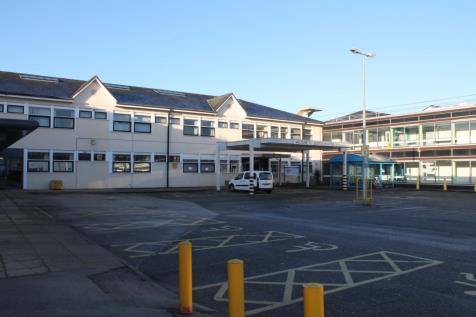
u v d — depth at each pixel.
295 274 8.10
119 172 35.47
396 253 9.99
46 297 6.29
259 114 44.41
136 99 37.50
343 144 38.12
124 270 8.27
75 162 33.47
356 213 18.98
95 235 12.87
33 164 31.88
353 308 6.10
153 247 11.02
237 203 24.03
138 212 19.02
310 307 3.24
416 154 48.12
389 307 6.14
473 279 7.62
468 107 44.47
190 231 13.63
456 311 5.94
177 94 43.12
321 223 15.48
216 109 40.97
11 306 5.82
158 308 5.93
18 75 34.62
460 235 12.67
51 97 32.22
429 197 28.98
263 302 6.45
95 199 25.41
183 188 37.03
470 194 32.22
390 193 33.31
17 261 8.76
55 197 26.14
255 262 9.16
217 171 35.38
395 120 51.06
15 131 14.12
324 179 49.31
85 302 6.11
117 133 35.44
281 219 16.75
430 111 47.78
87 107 34.06
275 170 45.41
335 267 8.63
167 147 38.03
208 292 7.04
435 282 7.45
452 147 44.97
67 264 8.59
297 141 34.56
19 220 15.14
